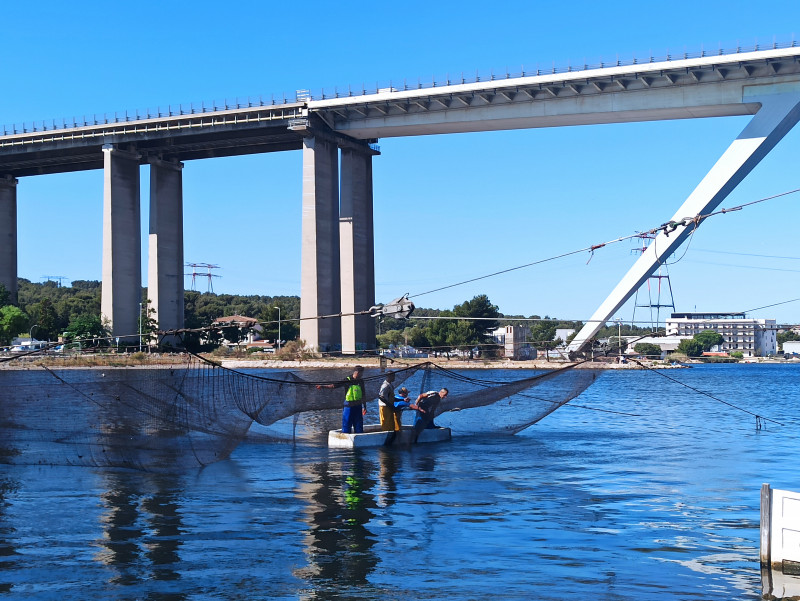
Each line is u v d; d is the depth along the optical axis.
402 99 125.62
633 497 18.75
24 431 28.70
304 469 23.05
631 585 11.82
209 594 11.41
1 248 167.62
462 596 11.33
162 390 27.39
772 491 12.58
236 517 16.36
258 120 133.12
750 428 37.19
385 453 26.70
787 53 101.62
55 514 16.62
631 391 77.88
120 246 143.88
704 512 17.02
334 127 135.00
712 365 181.75
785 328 30.53
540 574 12.37
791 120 106.94
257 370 111.06
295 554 13.47
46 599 11.20
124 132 140.75
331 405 29.20
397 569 12.62
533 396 32.44
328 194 137.62
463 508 17.38
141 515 16.56
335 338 138.88
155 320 145.00
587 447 28.95
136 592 11.49
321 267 134.88
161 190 153.00
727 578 12.14
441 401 30.58
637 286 102.75
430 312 191.00
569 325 110.88
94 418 31.19
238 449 27.59
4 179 168.00
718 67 106.88
